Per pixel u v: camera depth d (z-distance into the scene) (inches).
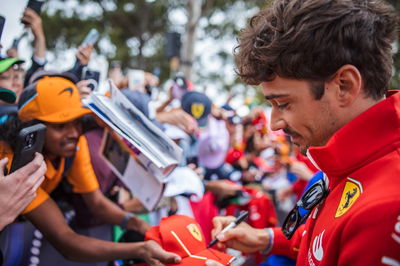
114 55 420.2
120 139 59.4
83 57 75.1
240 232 48.7
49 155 55.2
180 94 115.7
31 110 50.9
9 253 56.7
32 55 76.0
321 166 31.8
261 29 31.0
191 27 245.1
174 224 48.5
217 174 103.0
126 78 100.3
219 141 103.6
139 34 462.3
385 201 24.7
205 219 89.3
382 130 28.3
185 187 66.9
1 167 39.9
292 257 49.8
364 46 28.1
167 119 88.4
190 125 88.8
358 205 26.5
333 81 28.8
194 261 44.1
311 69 28.5
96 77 77.8
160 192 54.4
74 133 54.4
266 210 99.3
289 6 29.5
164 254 44.3
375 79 29.0
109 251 49.0
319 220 32.4
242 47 32.9
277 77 30.4
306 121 30.4
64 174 59.5
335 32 27.9
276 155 122.6
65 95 53.3
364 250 24.7
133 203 80.8
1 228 37.1
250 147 128.4
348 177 30.0
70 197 65.5
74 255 50.8
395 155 27.5
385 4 30.5
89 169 64.6
